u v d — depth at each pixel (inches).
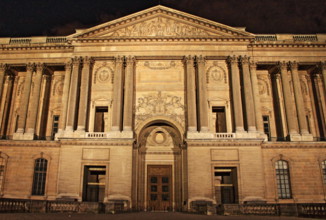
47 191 1702.8
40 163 1763.0
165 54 1872.5
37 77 1929.1
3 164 1755.7
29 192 1706.4
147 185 1892.2
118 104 1791.3
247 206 1296.8
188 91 1814.7
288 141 1769.2
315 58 1930.4
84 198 1694.1
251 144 1699.1
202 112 1772.9
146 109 1851.6
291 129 1819.6
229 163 1678.2
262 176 1657.2
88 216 1037.2
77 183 1659.7
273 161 1743.4
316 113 1975.9
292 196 1695.4
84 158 1694.1
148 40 1888.5
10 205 1057.5
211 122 1823.3
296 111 1884.8
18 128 1844.2
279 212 1226.6
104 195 1776.6
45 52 1967.3
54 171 1736.0
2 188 1708.9
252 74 1903.3
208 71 1900.8
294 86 1895.9
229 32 1893.5
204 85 1819.6
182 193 1747.0
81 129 1753.2
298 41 1930.4
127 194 1636.3
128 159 1685.5
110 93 1873.8
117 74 1840.6
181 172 1800.0
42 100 1978.3
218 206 1405.0
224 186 1860.2
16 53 1974.7
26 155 1764.3
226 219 1002.7
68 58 1948.8
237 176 1663.4
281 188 1721.2
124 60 1884.8
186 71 1861.5
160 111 1846.7
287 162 1754.4
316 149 1760.6
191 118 1769.2
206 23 1892.2
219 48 1884.8
